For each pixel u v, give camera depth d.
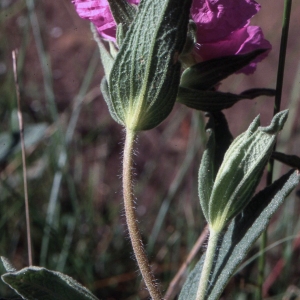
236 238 0.20
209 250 0.19
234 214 0.19
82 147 0.38
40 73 0.41
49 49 0.43
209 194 0.19
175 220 0.33
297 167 0.20
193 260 0.27
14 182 0.32
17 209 0.29
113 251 0.31
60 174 0.29
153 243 0.29
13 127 0.28
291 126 0.33
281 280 0.28
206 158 0.19
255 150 0.19
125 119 0.19
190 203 0.33
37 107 0.38
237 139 0.19
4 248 0.29
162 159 0.38
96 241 0.31
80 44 0.43
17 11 0.41
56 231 0.28
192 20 0.19
